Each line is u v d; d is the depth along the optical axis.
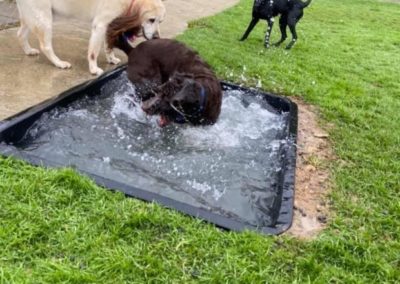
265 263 2.39
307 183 3.33
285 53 6.59
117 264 2.21
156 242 2.45
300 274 2.37
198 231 2.56
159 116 3.88
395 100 5.29
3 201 2.54
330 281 2.36
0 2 6.71
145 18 4.59
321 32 8.51
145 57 4.13
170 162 3.45
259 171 3.51
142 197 2.78
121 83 4.64
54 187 2.71
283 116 4.56
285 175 3.29
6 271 2.07
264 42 6.94
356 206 3.06
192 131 3.95
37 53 4.98
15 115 3.49
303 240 2.65
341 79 5.79
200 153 3.65
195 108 3.57
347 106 4.92
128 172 3.22
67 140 3.52
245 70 5.53
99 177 2.92
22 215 2.45
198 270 2.30
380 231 2.85
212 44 6.41
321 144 3.99
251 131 4.14
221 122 4.19
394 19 11.16
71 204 2.63
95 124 3.83
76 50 5.34
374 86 5.79
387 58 7.17
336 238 2.67
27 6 4.43
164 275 2.23
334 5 12.43
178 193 3.07
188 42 6.26
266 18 6.68
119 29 4.48
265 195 3.21
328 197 3.17
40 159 3.01
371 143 4.07
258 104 4.69
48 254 2.26
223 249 2.46
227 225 2.66
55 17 4.73
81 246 2.31
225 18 8.41
